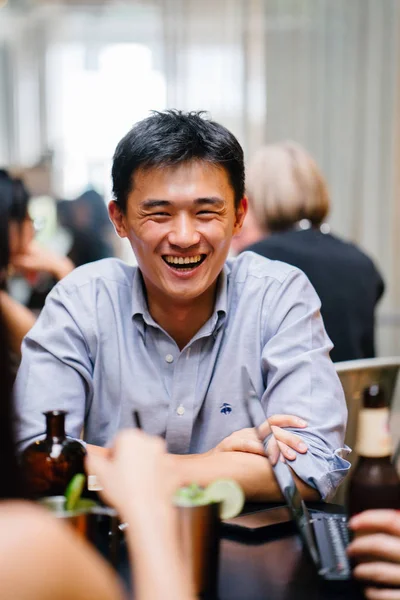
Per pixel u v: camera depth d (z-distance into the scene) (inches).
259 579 51.7
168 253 70.6
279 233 116.9
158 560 37.3
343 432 76.0
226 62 218.2
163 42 219.0
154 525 38.6
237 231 76.0
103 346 78.1
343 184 220.4
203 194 69.7
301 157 121.1
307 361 75.9
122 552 55.6
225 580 51.6
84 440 79.7
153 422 77.0
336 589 50.1
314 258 113.0
